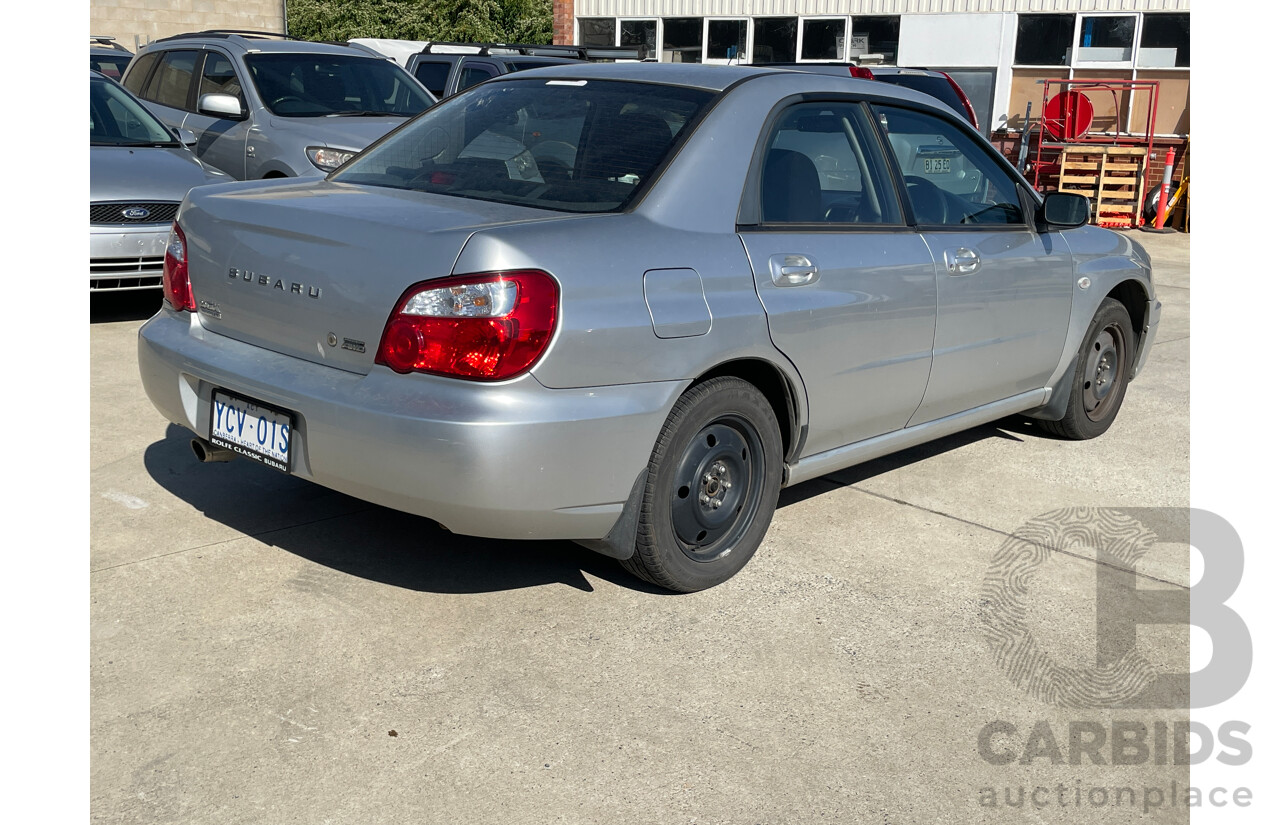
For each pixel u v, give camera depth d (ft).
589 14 60.95
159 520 12.74
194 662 9.81
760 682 10.01
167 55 31.17
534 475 9.61
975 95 54.75
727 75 12.28
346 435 9.80
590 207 10.66
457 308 9.40
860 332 12.50
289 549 12.15
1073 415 17.30
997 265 14.52
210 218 11.44
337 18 86.89
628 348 10.04
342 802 8.08
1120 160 50.47
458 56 39.47
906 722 9.53
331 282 10.11
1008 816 8.36
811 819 8.18
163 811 7.88
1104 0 51.70
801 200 12.12
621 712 9.41
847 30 56.24
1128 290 17.98
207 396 11.28
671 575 11.18
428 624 10.69
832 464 13.04
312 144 25.90
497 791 8.29
